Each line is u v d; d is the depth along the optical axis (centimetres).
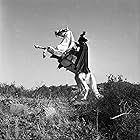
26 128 1166
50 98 1630
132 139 1147
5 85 1753
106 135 1226
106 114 1305
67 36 1684
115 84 1491
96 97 1523
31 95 1678
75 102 1566
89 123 1277
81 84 1642
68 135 1195
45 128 1211
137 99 1311
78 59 1653
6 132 1103
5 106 1291
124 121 1203
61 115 1347
